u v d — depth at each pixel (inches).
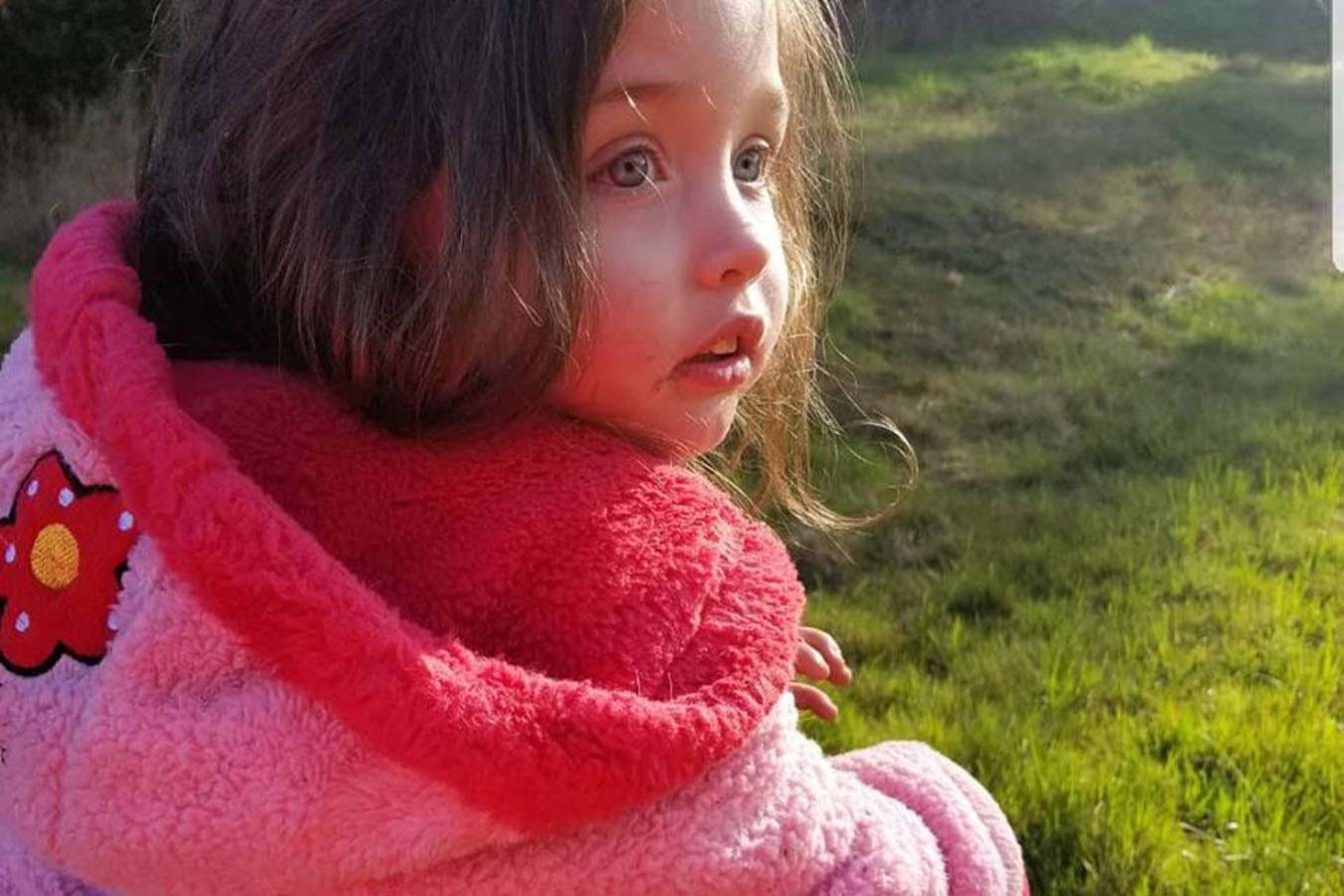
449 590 33.0
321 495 33.2
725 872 32.6
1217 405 191.0
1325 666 126.9
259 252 35.3
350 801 31.2
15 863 38.2
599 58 32.3
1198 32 394.0
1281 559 150.8
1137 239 255.0
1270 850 99.6
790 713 35.4
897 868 35.4
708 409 36.3
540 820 30.9
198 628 32.2
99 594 33.6
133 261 38.6
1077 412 191.0
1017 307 227.3
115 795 32.4
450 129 32.3
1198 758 113.2
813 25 45.4
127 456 31.5
